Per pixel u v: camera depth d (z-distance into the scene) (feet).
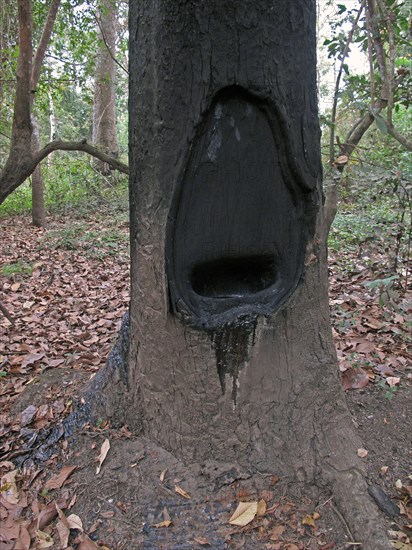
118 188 38.86
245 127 5.70
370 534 5.88
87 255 23.22
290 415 6.68
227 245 6.05
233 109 5.64
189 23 5.35
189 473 6.61
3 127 30.07
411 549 5.73
